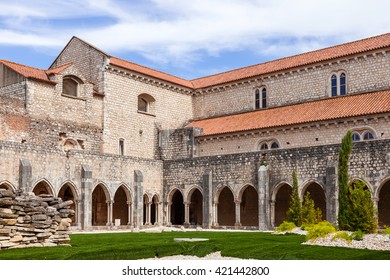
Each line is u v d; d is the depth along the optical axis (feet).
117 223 147.95
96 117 163.02
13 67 150.71
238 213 144.87
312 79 164.96
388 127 132.36
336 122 140.97
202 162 154.51
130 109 172.96
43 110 148.97
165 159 171.83
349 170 123.44
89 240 88.79
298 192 128.47
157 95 183.11
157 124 180.96
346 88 157.17
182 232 121.08
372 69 152.25
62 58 181.98
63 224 75.77
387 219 134.41
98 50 169.17
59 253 63.21
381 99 142.82
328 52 168.35
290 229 109.91
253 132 156.87
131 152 171.22
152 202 163.12
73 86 161.89
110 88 167.63
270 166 139.23
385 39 156.15
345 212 106.83
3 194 68.85
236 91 184.24
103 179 145.18
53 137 150.20
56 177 133.80
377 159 119.44
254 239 89.30
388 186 135.23
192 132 170.09
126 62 179.52
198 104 195.00
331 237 79.36
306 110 157.17
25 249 67.41
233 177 146.72
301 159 133.08
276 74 172.76
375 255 61.36
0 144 122.11
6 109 140.05
